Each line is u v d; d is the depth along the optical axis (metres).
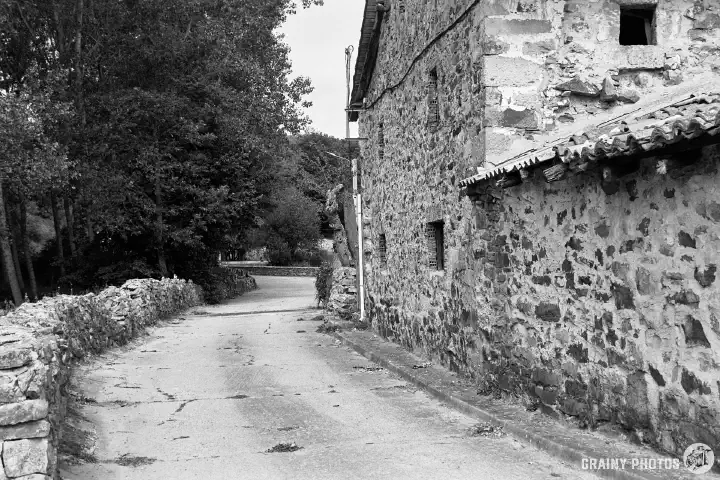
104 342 13.79
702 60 8.95
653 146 5.11
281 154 35.97
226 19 31.34
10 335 5.83
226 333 18.00
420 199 12.29
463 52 9.80
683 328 5.45
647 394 5.89
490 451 6.69
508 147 8.84
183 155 29.84
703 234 5.23
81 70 28.52
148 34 28.95
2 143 21.27
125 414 8.76
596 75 8.86
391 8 14.09
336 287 20.17
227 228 32.22
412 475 6.08
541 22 8.88
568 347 7.16
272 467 6.48
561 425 7.09
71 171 25.58
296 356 13.72
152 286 20.48
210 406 9.20
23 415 4.96
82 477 6.15
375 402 9.26
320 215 58.75
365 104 17.30
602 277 6.56
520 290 8.24
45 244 39.38
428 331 11.95
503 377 8.61
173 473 6.35
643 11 9.16
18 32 27.42
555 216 7.41
